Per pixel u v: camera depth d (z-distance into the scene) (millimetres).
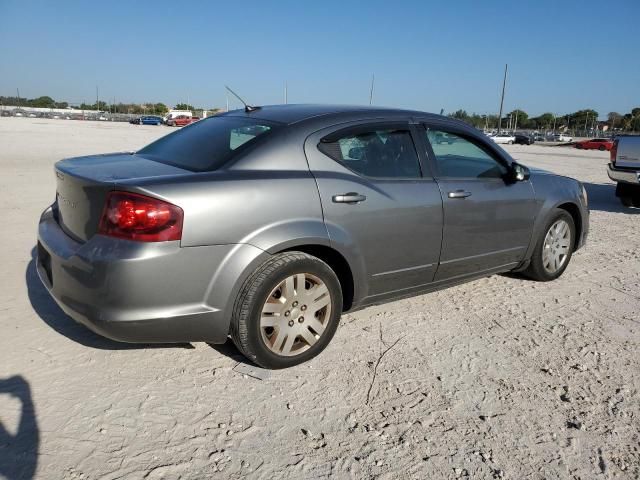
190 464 2387
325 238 3203
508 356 3523
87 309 2754
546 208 4730
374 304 3773
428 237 3789
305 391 3004
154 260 2678
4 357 3193
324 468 2408
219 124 3766
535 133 85062
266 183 3031
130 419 2672
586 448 2621
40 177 10594
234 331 3029
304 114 3533
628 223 8422
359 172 3477
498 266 4520
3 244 5535
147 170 3064
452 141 4094
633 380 3266
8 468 2293
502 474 2422
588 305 4496
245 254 2924
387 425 2736
